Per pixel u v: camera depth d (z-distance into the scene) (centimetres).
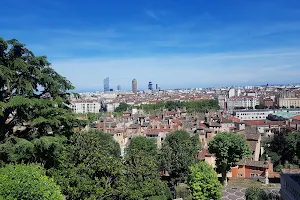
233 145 5984
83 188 2784
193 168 4966
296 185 2105
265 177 6594
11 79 2831
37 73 2895
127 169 3494
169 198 4756
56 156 2967
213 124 11362
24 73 2927
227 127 11431
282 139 7975
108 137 7419
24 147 2539
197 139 8500
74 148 2989
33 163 2708
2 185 2198
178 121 12519
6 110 2988
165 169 5447
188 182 5112
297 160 7700
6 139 2767
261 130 12294
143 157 3700
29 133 3067
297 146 7294
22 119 3050
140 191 3372
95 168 2998
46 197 2342
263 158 8006
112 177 3192
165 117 14275
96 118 13238
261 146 8775
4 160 2688
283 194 2350
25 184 2242
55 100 2991
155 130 10538
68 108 3322
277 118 16500
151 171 3625
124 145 9306
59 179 2825
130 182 3347
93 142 3138
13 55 2977
